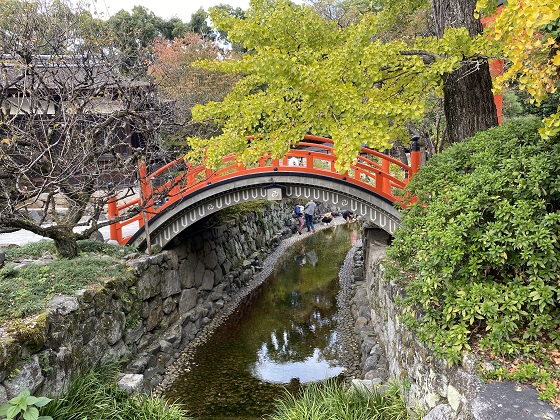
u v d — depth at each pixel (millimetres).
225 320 8875
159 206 7812
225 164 10172
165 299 7418
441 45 4582
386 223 7293
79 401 4168
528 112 8102
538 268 2959
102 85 6246
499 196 3227
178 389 6199
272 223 16312
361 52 4371
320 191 7527
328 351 7387
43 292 4848
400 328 4520
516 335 3094
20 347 3756
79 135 5641
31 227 5434
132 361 6062
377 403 4121
